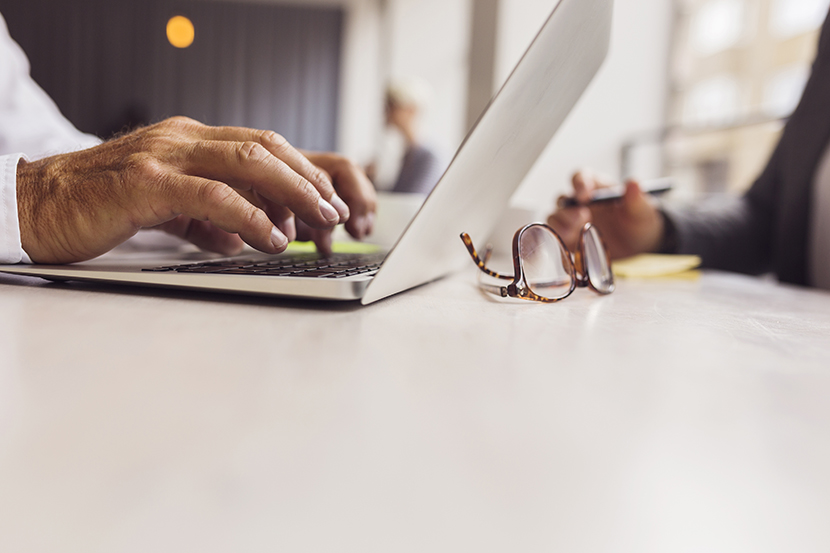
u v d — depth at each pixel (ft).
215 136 1.43
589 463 0.46
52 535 0.33
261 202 1.71
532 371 0.75
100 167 1.35
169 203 1.25
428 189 9.75
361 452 0.46
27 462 0.41
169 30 17.92
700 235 3.19
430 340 0.91
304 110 18.95
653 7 6.85
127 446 0.44
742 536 0.36
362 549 0.33
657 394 0.67
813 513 0.39
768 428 0.57
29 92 2.79
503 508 0.38
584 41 1.46
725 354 0.92
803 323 1.29
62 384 0.59
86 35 18.17
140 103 18.38
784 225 3.52
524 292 1.44
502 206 2.01
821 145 3.41
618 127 6.93
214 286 1.19
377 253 2.17
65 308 1.03
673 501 0.40
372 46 18.80
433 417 0.55
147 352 0.75
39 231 1.32
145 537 0.33
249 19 18.67
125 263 1.50
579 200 2.90
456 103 15.11
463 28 15.14
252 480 0.40
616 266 2.62
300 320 1.03
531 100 1.29
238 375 0.66
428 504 0.38
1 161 1.38
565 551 0.33
